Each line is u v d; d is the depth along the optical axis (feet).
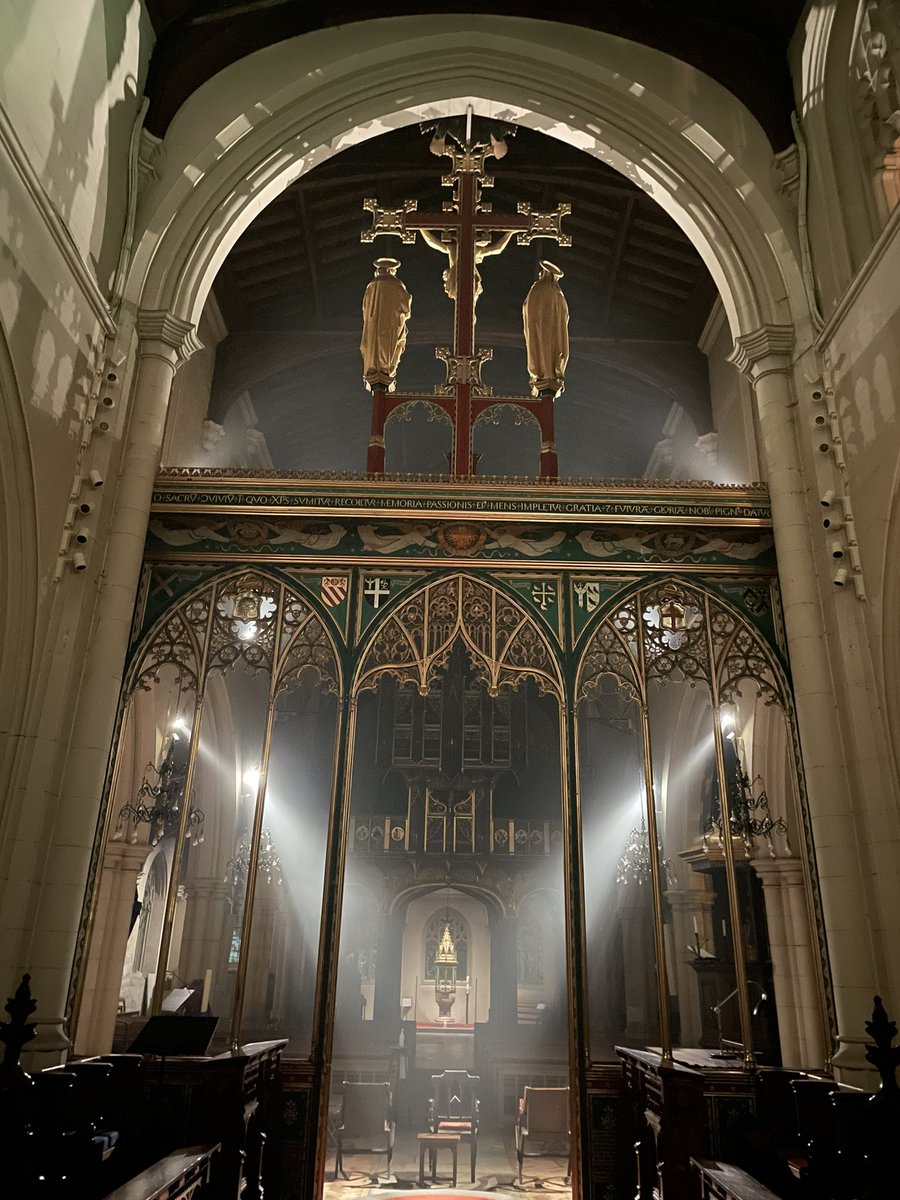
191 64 30.09
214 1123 18.06
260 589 26.66
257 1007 49.21
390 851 58.59
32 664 22.71
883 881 21.81
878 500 23.56
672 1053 24.21
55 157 23.49
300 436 53.16
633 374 44.83
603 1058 43.93
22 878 21.35
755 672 25.98
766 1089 21.12
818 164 27.96
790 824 36.42
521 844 59.06
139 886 44.39
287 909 57.00
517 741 59.98
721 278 29.48
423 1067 50.52
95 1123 16.10
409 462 56.44
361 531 27.02
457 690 61.11
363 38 31.86
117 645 24.30
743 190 29.66
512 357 49.26
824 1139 17.93
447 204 31.86
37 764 22.24
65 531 24.26
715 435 42.24
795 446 26.61
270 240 40.42
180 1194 14.82
